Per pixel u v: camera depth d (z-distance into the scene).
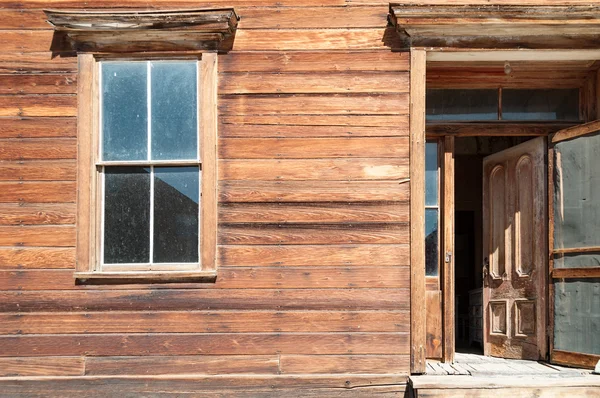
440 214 5.70
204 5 5.05
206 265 4.85
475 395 4.48
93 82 5.00
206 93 4.94
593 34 4.87
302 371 4.79
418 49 4.95
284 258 4.87
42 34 5.02
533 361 5.59
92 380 4.77
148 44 4.98
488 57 5.12
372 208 4.89
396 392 4.74
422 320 4.78
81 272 4.84
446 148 5.67
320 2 5.02
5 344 4.82
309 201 4.91
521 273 5.83
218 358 4.81
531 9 4.74
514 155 5.97
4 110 4.97
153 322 4.83
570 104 5.67
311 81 4.98
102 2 5.05
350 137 4.94
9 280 4.87
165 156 5.00
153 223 4.98
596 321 5.01
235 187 4.91
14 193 4.92
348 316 4.82
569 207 5.29
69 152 4.94
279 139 4.95
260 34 5.01
